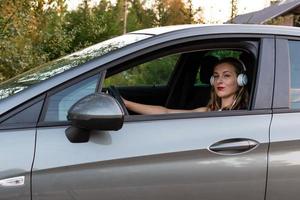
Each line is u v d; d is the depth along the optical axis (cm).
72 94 312
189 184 315
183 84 444
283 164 333
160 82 454
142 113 359
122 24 2127
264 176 329
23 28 1012
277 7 2338
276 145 333
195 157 317
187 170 315
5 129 295
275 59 352
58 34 1117
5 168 287
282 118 340
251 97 343
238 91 371
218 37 348
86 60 330
